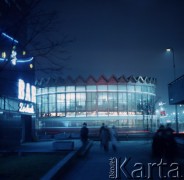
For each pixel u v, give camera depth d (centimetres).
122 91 7788
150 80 8288
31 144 3162
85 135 2348
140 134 5528
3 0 1686
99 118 7612
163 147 1823
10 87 2861
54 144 2194
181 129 7581
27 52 1295
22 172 1301
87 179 1210
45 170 1348
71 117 7656
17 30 1223
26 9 1198
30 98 3469
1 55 2295
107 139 2398
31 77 3525
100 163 1705
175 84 3003
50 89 7950
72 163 1702
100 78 7744
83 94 7738
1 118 2638
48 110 7944
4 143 2656
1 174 1248
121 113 7700
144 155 2047
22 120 3516
